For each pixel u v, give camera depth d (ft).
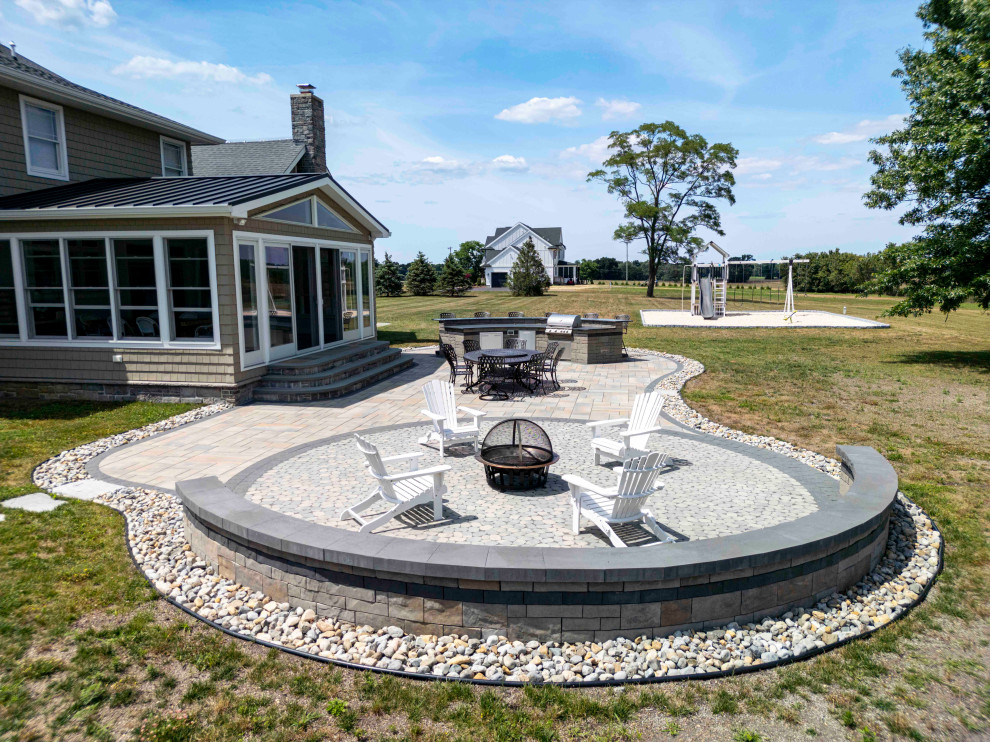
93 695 12.12
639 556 13.89
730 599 14.38
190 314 37.19
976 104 47.37
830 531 15.40
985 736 11.28
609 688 12.60
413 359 57.88
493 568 13.35
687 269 229.04
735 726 11.57
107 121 51.80
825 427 33.40
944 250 52.26
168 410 36.11
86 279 38.11
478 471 24.56
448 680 12.77
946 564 18.31
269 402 38.65
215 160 76.79
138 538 19.31
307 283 46.21
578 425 32.48
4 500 22.20
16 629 14.29
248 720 11.55
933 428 33.24
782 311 117.91
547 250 242.17
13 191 43.47
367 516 19.81
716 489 22.72
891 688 12.67
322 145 79.41
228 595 15.99
